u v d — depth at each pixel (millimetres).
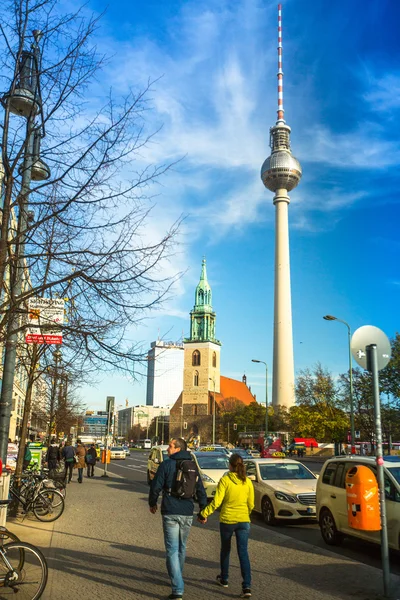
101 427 89875
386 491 10336
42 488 14188
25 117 9422
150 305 9062
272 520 14672
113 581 8102
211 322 132500
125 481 29266
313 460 59781
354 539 12531
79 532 12336
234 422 106938
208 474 18891
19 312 8562
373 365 8242
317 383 57219
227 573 7980
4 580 6547
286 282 125375
